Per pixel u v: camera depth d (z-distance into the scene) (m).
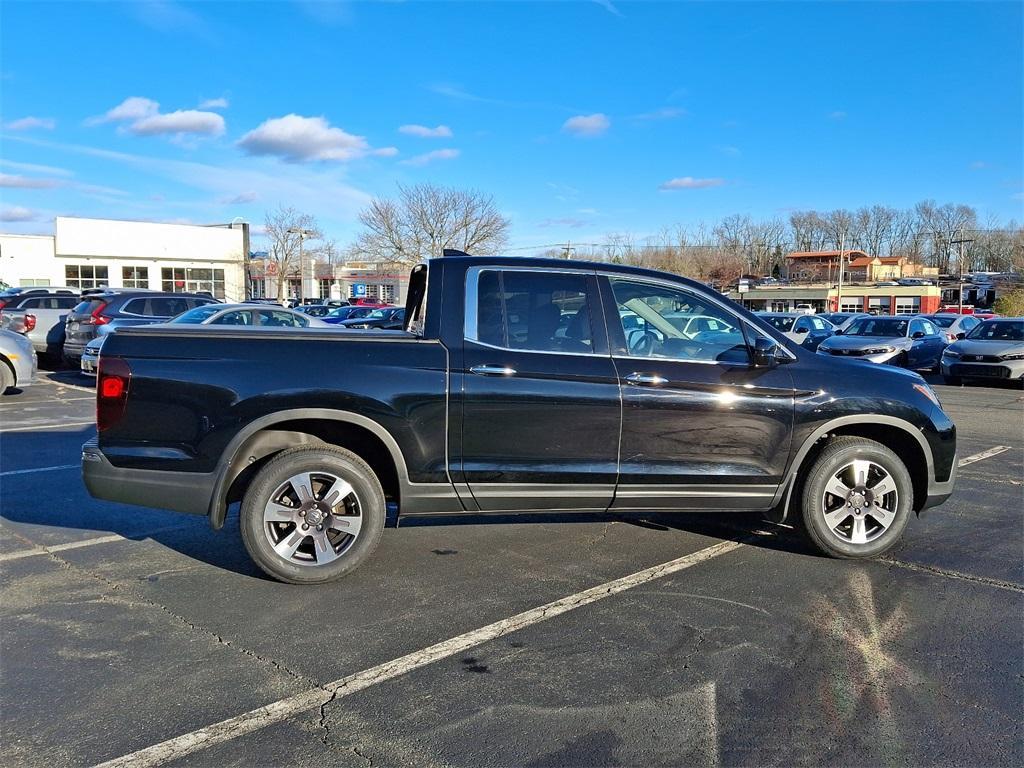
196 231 53.56
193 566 4.68
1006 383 16.11
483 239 43.06
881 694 3.21
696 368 4.56
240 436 4.13
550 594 4.27
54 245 49.66
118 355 4.13
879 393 4.76
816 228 108.88
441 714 3.04
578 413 4.40
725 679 3.32
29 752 2.77
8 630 3.77
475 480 4.35
